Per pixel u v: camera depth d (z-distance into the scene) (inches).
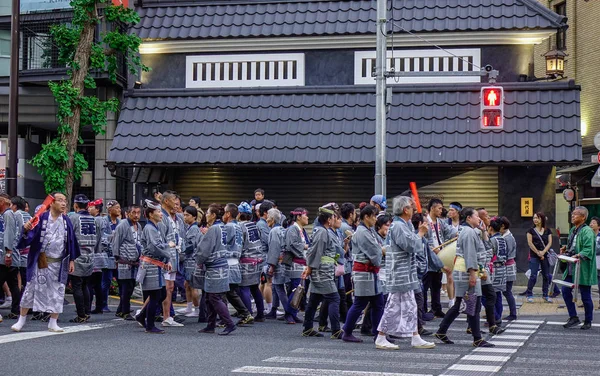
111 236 629.6
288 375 355.6
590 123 1291.8
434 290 617.0
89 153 1056.8
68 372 354.3
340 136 836.6
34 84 992.2
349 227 592.7
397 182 872.3
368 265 471.5
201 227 661.3
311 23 901.8
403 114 839.1
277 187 892.6
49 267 503.8
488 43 878.4
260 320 593.9
